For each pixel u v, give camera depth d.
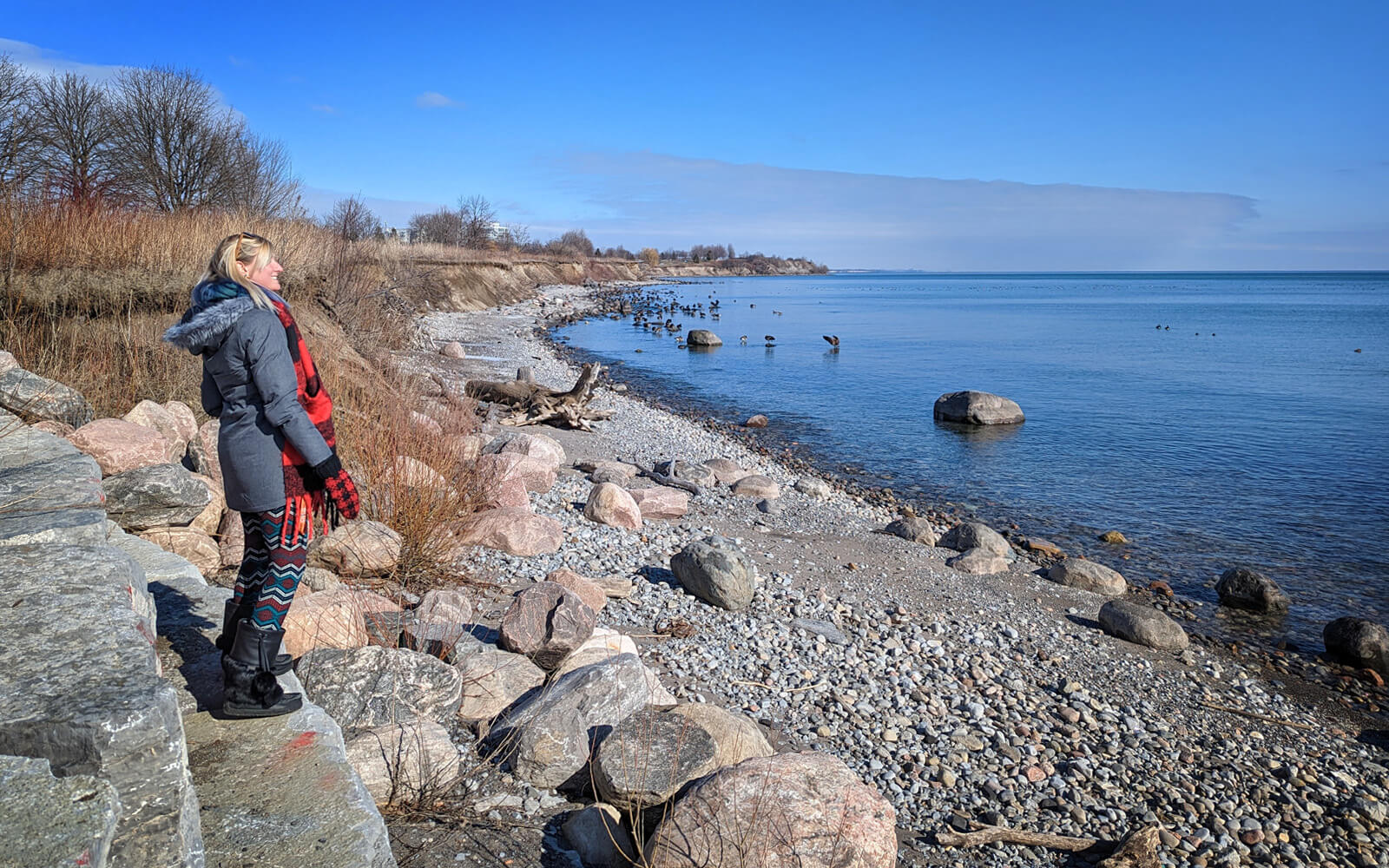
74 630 2.71
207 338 2.99
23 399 6.37
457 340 29.11
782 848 3.37
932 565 9.73
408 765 3.85
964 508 13.33
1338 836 5.14
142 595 3.42
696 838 3.42
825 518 11.45
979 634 7.71
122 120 21.53
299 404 3.10
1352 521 12.64
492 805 3.90
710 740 4.11
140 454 5.85
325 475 3.16
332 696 4.09
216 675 3.57
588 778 4.15
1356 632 8.13
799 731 5.48
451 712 4.49
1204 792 5.43
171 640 3.83
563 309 52.25
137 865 2.20
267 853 2.60
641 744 4.04
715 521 10.52
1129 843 4.47
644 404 22.52
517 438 11.75
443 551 6.87
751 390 25.95
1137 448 17.83
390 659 4.35
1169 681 7.25
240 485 3.13
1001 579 9.58
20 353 8.05
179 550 5.35
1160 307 84.81
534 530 7.88
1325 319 63.78
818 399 24.31
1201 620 9.06
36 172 11.85
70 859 1.75
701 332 36.97
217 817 2.74
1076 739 5.91
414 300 28.89
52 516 3.82
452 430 9.22
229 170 22.25
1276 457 16.92
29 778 2.00
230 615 3.41
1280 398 24.56
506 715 4.53
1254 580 9.48
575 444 14.73
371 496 7.08
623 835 3.73
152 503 5.35
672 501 10.31
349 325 15.45
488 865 3.48
